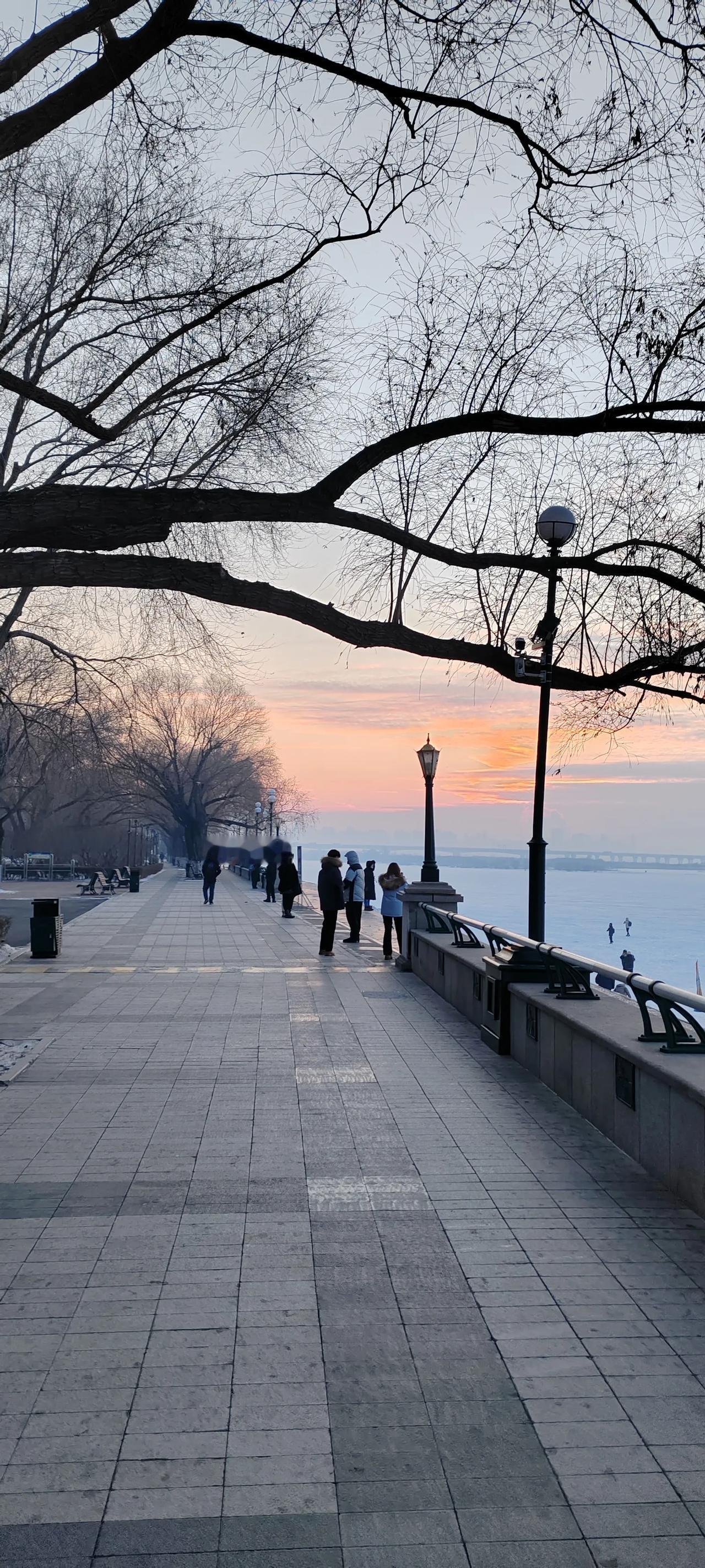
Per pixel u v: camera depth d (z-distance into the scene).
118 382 9.52
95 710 24.00
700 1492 3.17
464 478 6.91
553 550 7.00
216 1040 10.95
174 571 6.10
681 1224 5.50
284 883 31.98
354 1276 4.83
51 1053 10.27
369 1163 6.59
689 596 6.70
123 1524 3.00
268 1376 3.88
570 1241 5.25
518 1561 2.87
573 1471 3.27
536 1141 7.11
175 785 87.31
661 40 5.89
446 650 6.39
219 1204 5.81
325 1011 13.05
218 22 5.68
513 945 10.52
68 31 5.44
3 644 19.80
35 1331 4.23
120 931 25.97
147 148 7.36
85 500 5.84
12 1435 3.46
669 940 129.38
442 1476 3.24
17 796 56.38
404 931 17.78
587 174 6.29
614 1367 3.95
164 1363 3.97
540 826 10.52
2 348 12.70
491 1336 4.21
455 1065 9.71
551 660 7.21
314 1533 2.97
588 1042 7.65
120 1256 5.04
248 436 10.19
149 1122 7.60
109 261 10.94
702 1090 5.45
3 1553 2.87
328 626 6.27
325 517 6.05
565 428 6.02
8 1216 5.61
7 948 19.62
